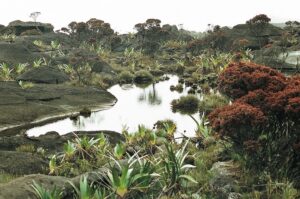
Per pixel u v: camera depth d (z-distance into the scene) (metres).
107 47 106.19
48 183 9.20
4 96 34.53
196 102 33.38
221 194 9.20
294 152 9.67
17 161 14.96
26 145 18.59
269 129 10.23
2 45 62.06
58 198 8.04
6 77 46.31
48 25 111.12
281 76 12.09
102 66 60.94
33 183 9.00
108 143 18.20
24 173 14.40
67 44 98.81
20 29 106.31
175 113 31.45
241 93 11.70
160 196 8.95
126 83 56.28
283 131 10.12
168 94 43.16
